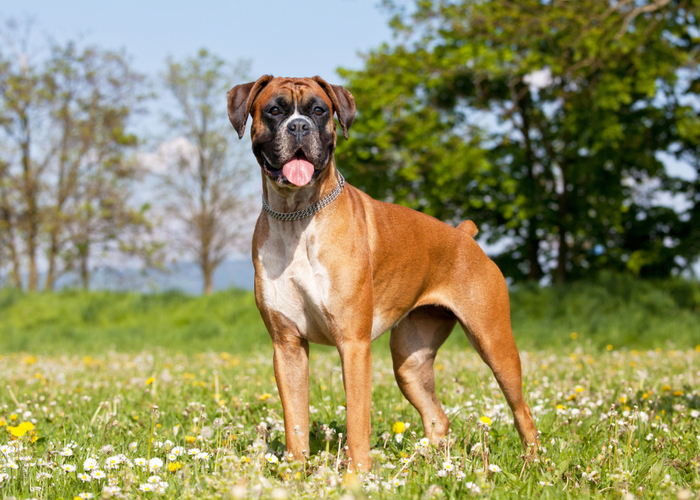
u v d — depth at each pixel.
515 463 3.15
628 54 16.27
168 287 18.80
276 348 3.31
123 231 24.39
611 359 8.16
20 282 23.39
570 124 16.50
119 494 2.45
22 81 22.81
